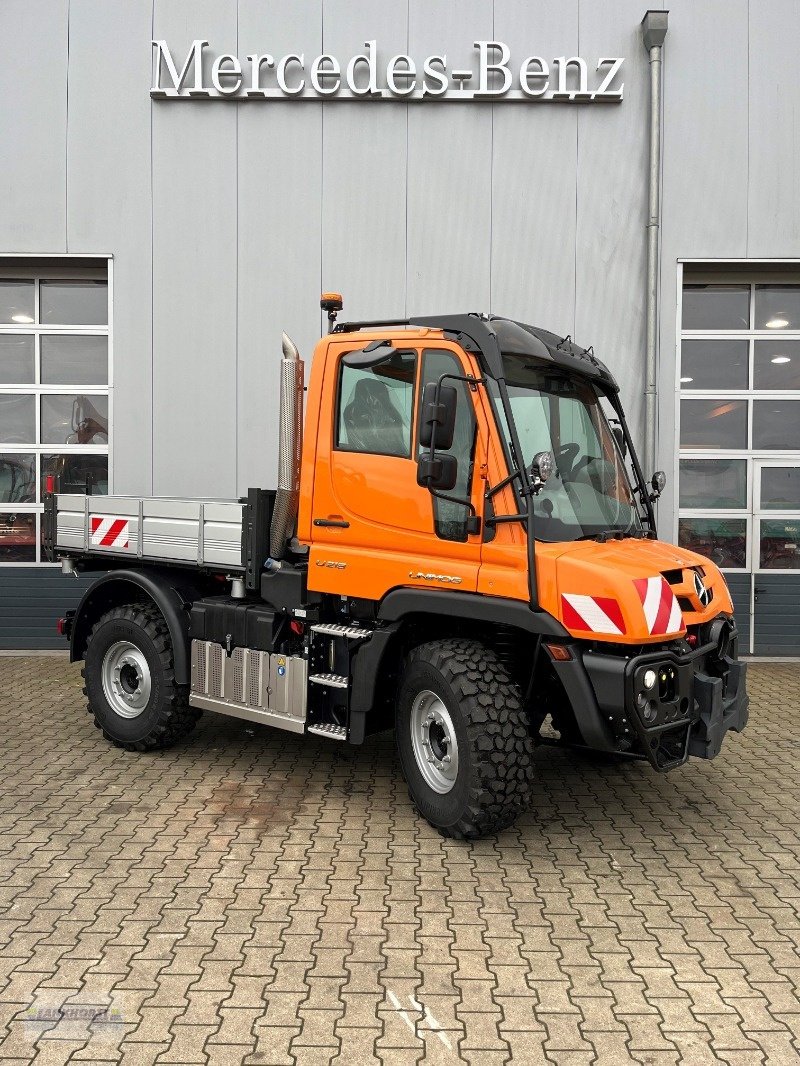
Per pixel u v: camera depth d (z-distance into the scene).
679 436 8.86
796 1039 2.63
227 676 5.10
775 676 8.24
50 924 3.28
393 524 4.40
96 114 8.65
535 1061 2.51
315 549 4.70
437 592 4.16
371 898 3.54
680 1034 2.65
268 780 5.04
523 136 8.60
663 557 4.22
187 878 3.70
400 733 4.36
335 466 4.64
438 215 8.64
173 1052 2.52
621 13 8.56
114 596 5.94
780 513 9.02
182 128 8.64
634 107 8.59
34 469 9.06
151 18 8.60
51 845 4.03
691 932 3.31
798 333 9.08
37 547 9.05
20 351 9.09
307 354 8.70
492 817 3.98
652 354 8.50
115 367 8.71
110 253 8.68
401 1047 2.56
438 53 8.59
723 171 8.59
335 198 8.64
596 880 3.76
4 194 8.69
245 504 4.98
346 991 2.85
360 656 4.46
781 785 5.10
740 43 8.54
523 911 3.45
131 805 4.58
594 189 8.61
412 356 4.33
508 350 4.09
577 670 3.78
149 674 5.41
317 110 8.60
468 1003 2.80
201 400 8.72
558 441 4.32
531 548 3.83
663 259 8.64
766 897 3.62
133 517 5.70
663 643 3.92
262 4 8.57
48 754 5.51
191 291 8.68
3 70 8.63
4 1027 2.63
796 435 9.07
